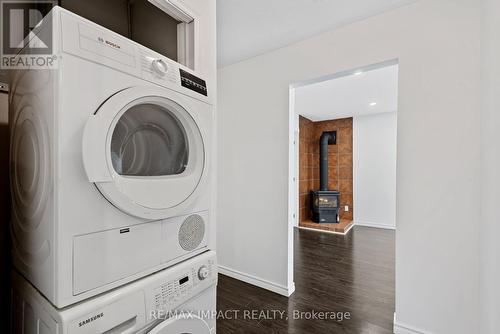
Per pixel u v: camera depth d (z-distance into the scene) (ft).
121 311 2.43
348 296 7.26
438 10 5.02
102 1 4.72
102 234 2.37
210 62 4.35
